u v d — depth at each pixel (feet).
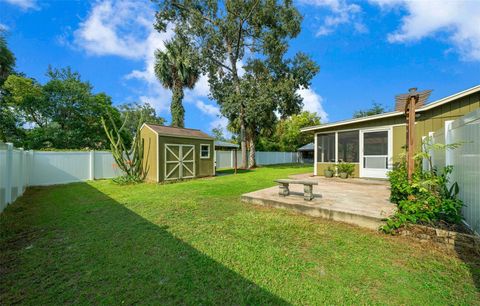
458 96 21.63
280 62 50.96
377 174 28.35
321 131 34.47
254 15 45.01
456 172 11.12
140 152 32.04
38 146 43.47
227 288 6.42
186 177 34.01
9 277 7.00
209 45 48.39
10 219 12.79
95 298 6.01
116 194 21.07
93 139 52.49
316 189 20.61
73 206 16.21
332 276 7.00
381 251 8.67
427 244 9.20
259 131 57.06
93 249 9.00
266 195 17.52
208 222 12.37
